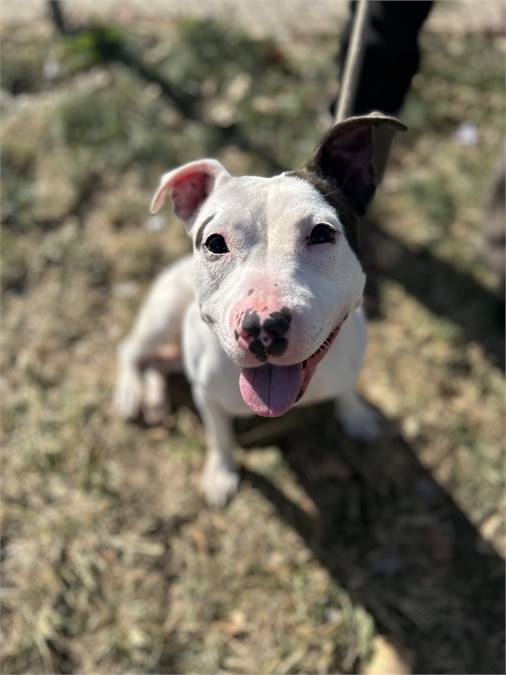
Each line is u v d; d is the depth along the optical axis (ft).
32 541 2.05
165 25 3.37
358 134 1.40
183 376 2.37
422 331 2.41
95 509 2.10
